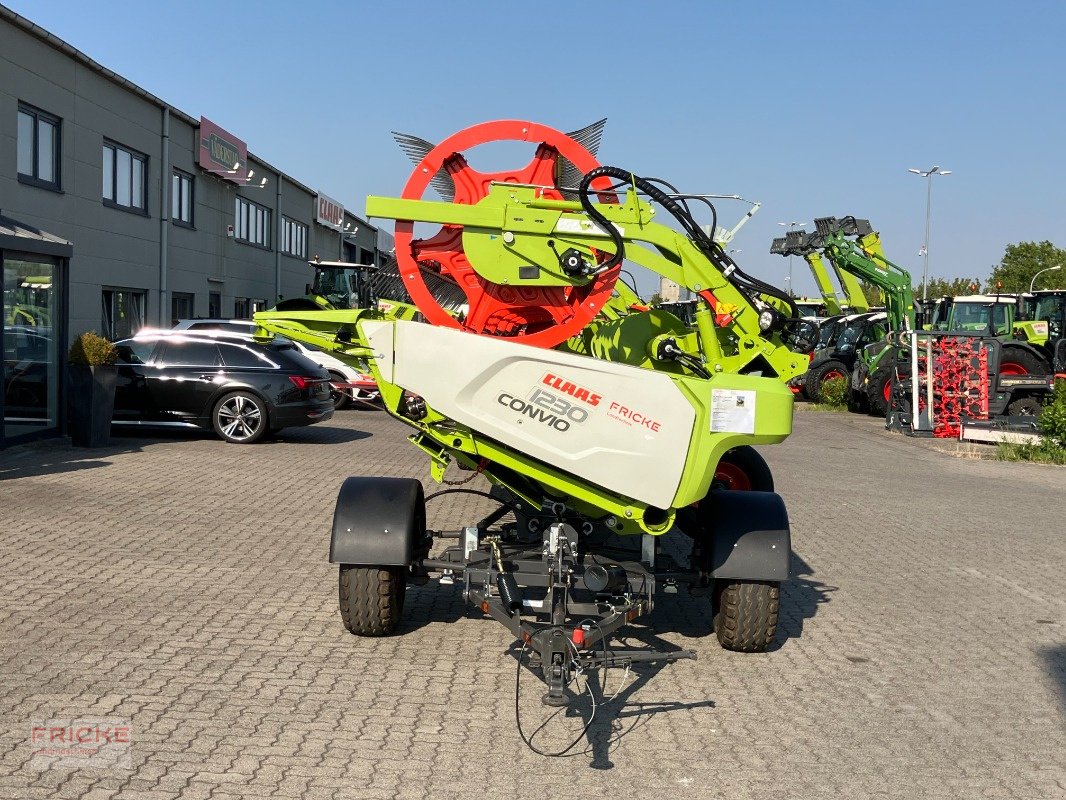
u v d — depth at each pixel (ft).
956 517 39.50
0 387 43.57
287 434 57.82
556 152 20.34
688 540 33.27
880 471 52.47
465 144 19.94
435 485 41.70
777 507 20.79
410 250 19.98
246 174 103.50
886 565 30.63
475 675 19.22
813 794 14.61
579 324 20.10
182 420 51.78
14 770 14.32
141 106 77.97
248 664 19.21
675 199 19.77
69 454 45.11
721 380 18.28
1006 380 72.38
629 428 18.15
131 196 77.71
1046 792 14.89
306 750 15.46
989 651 22.07
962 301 86.07
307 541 29.76
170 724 16.22
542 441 18.25
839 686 19.47
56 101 64.49
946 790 14.88
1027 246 338.34
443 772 14.89
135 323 79.82
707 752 16.06
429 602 24.32
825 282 73.61
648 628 23.11
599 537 21.21
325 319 19.88
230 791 13.96
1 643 19.67
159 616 21.93
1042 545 34.35
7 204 59.21
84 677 18.11
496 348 18.04
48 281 47.73
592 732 16.72
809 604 25.82
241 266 107.96
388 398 19.27
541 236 19.77
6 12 57.11
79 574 24.97
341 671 19.08
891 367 80.38
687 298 22.31
